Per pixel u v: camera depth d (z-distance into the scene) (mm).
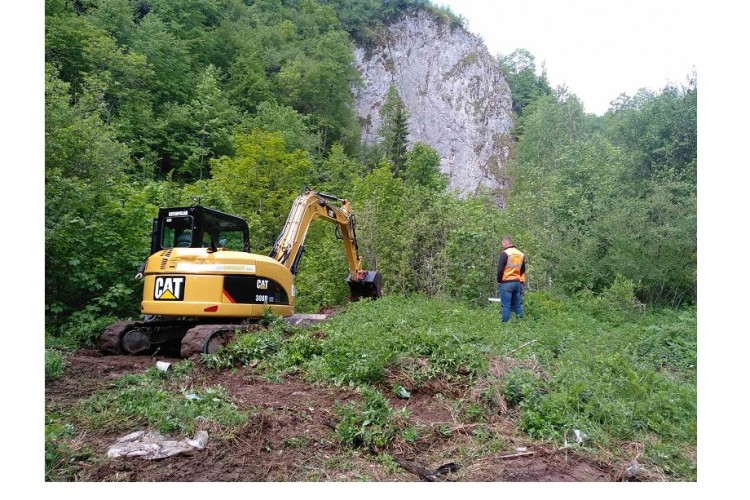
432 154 43344
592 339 8711
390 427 4844
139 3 49625
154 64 39500
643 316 12750
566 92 39125
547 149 36000
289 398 5816
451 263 14992
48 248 9406
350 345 6969
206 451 4363
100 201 11234
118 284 9820
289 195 22703
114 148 14008
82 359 7582
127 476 3932
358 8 81062
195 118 39344
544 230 18234
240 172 22391
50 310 9328
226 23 58094
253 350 7223
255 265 8320
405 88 76875
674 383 6500
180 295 7770
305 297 16750
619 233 16000
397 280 16031
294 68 58312
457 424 5199
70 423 4785
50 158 10969
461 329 8070
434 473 4258
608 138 26297
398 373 6324
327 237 18562
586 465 4512
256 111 49094
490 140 75312
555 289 15891
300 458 4430
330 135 58938
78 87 31516
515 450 4703
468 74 79000
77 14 40000
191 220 8273
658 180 18750
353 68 70312
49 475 3898
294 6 80375
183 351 7273
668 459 4648
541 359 7184
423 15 81562
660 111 19953
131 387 5867
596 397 5551
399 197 19125
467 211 16578
